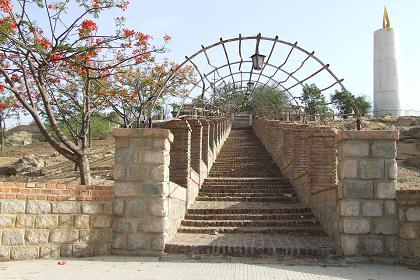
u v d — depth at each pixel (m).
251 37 10.12
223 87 17.17
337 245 8.21
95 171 18.38
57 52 9.64
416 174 17.86
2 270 6.14
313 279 6.01
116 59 11.32
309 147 11.78
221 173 17.03
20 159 19.83
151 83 15.12
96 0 9.96
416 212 7.36
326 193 9.57
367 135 7.81
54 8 9.65
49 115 9.82
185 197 11.32
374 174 7.75
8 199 7.02
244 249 7.91
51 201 7.45
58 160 21.72
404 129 24.47
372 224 7.62
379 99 46.75
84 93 11.99
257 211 11.59
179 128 11.81
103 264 6.97
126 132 8.20
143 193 8.09
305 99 16.36
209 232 9.98
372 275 6.38
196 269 6.71
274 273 6.44
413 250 7.29
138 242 7.97
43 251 7.29
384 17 48.19
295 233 9.93
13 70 9.77
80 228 7.68
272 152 20.25
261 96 21.80
